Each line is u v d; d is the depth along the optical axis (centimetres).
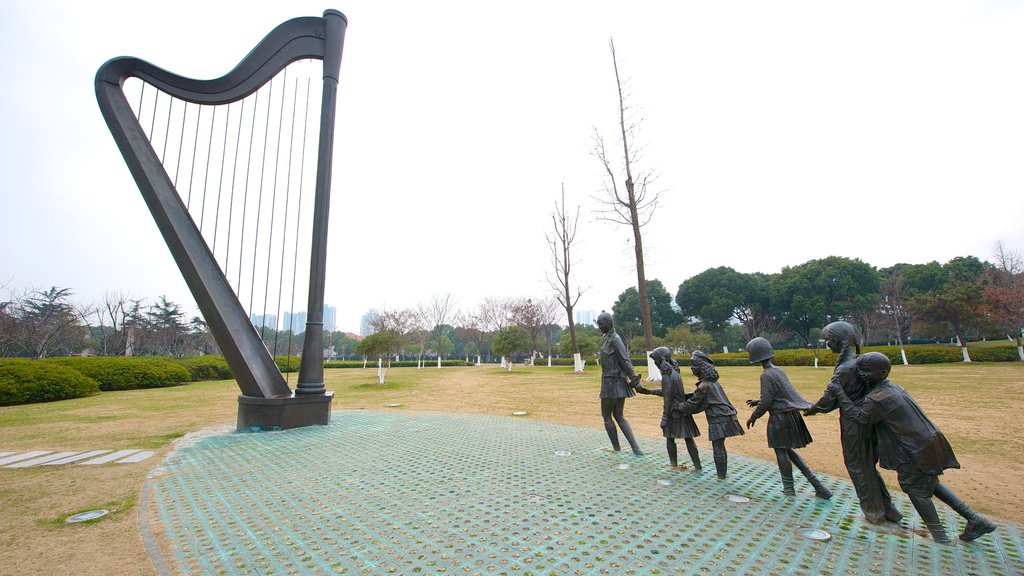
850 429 311
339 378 1953
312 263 714
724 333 4278
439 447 547
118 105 650
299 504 347
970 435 600
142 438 606
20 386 1008
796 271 3884
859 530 294
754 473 430
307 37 748
